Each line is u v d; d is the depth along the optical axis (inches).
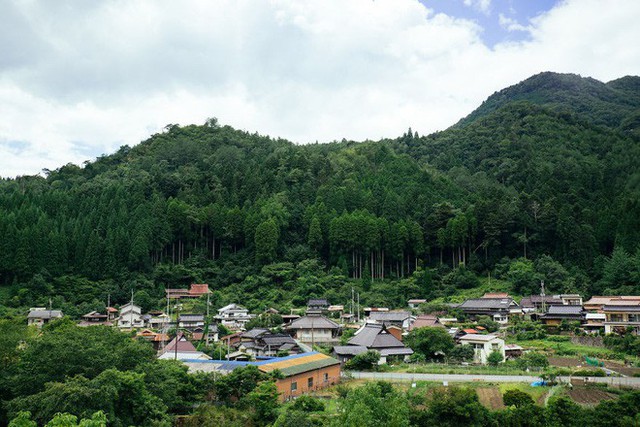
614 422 1382.9
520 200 4618.6
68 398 1221.7
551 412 1428.4
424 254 4739.2
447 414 1441.9
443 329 2736.2
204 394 1774.1
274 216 4788.4
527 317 3484.3
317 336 3174.2
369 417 1160.2
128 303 3747.5
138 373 1472.7
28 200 4911.4
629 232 4005.9
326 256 4763.8
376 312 3572.8
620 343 2736.2
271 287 4215.1
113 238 4306.1
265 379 1803.6
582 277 3882.9
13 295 3786.9
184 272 4384.8
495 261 4411.9
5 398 1395.2
